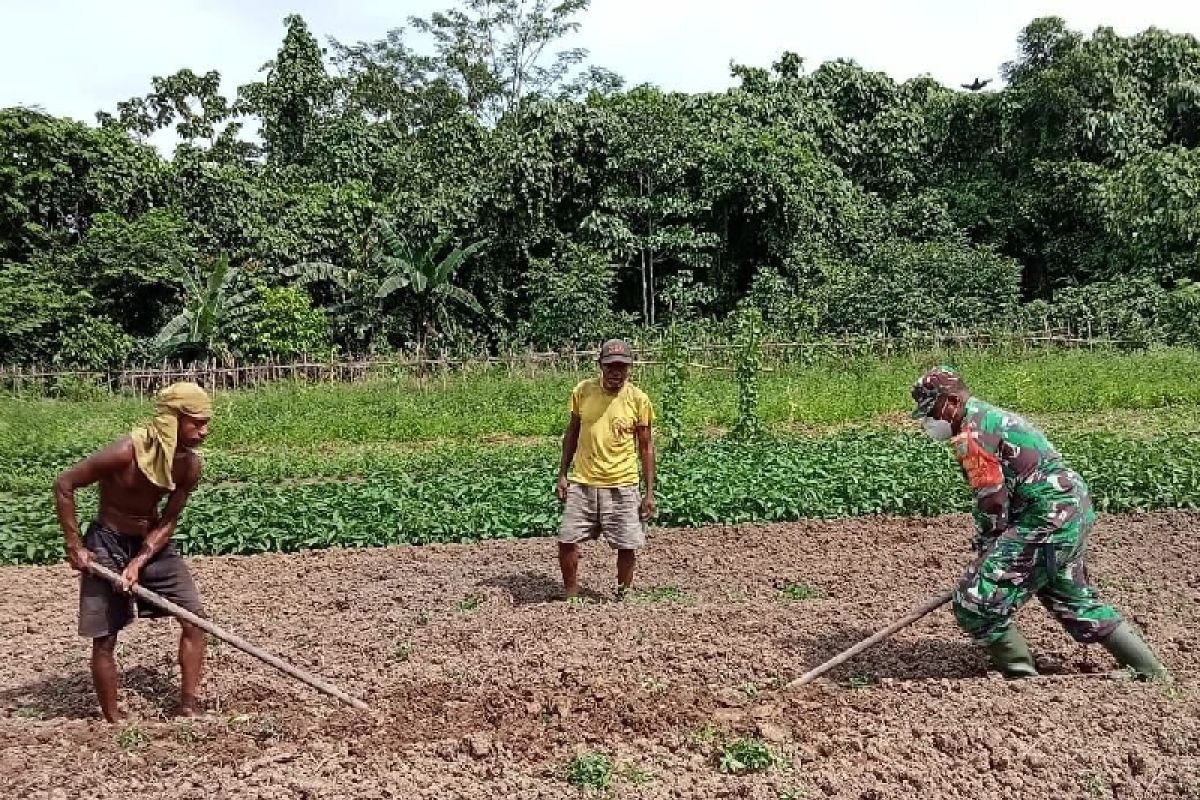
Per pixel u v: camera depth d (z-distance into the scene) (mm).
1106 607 6148
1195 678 6141
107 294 28172
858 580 8750
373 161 35969
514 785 4992
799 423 19406
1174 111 33906
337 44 44281
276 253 30219
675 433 16328
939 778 4996
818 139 35656
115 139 29734
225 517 11211
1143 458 12914
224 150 38031
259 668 6812
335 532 10812
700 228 31938
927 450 14305
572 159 30812
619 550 8398
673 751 5355
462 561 9844
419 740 5566
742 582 8797
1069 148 33688
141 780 5176
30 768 5324
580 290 28844
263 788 4996
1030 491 5957
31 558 10539
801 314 28297
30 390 24359
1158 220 29344
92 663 5914
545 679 6316
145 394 24594
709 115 33594
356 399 22344
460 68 44219
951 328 27641
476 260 31312
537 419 19719
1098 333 27203
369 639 7355
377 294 28094
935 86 38562
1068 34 35094
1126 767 5098
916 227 34000
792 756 5234
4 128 28000
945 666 6531
